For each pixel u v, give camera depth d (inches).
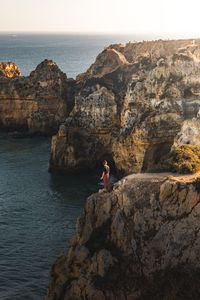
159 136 2711.6
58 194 2689.5
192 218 1391.5
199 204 1395.2
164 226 1408.7
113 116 3233.3
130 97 2901.1
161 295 1318.9
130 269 1376.7
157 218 1423.5
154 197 1446.9
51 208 2469.2
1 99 4293.8
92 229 1483.8
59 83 4207.7
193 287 1302.9
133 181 1517.0
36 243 2052.2
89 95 3257.9
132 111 2866.6
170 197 1429.6
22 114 4293.8
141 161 2728.8
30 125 4124.0
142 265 1378.0
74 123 3198.8
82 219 1510.8
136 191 1475.1
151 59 3759.8
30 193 2699.3
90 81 3740.2
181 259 1362.0
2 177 2987.2
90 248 1441.9
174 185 1432.1
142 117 2770.7
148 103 2795.3
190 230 1381.6
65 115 4229.8
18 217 2346.2
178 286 1316.4
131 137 2765.7
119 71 3804.1
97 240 1455.5
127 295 1343.5
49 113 4160.9
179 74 2775.6
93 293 1364.4
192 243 1366.9
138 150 2726.4
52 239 2092.8
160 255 1380.4
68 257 1476.4
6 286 1708.9
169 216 1416.1
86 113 3228.3
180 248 1373.0
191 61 2792.8
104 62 4527.6
